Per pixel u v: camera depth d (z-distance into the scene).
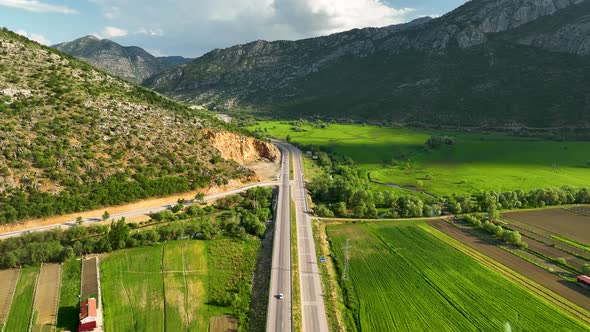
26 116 123.44
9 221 101.38
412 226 126.88
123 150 132.38
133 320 76.31
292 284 87.56
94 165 122.00
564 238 116.19
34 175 111.00
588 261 101.50
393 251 107.25
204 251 104.44
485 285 89.00
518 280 91.31
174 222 114.06
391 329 73.50
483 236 118.44
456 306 80.75
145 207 123.75
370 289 87.56
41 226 105.00
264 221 125.31
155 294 84.75
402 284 89.56
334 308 79.69
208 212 128.38
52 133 122.75
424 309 79.75
